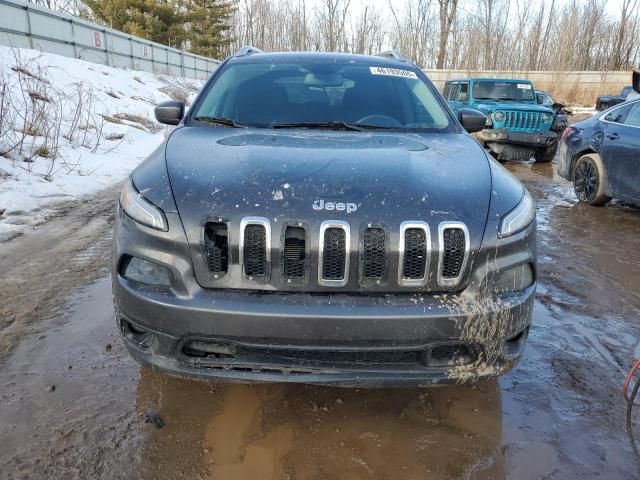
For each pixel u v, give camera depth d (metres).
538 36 36.09
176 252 1.81
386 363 1.84
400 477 1.83
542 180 8.40
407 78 3.34
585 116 24.02
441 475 1.84
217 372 1.83
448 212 1.87
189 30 42.00
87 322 2.88
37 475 1.78
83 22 17.73
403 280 1.80
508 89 11.46
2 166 6.34
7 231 4.55
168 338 1.82
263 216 1.80
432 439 2.03
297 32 44.72
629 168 5.56
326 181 1.95
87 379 2.34
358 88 3.16
